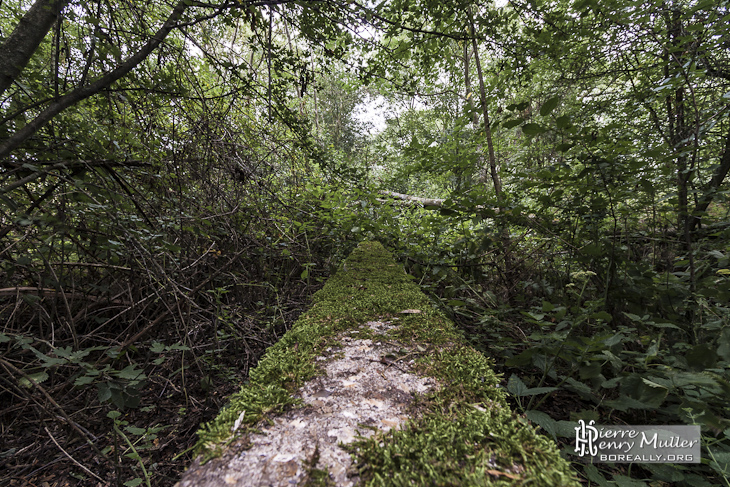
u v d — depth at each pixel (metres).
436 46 3.46
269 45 2.53
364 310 1.41
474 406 0.69
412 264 3.74
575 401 1.97
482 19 3.02
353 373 0.85
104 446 1.83
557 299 2.78
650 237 2.78
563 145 2.12
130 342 2.06
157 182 2.44
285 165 4.00
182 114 2.68
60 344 2.25
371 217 4.19
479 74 3.69
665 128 2.81
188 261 2.66
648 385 1.35
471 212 2.81
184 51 2.48
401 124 10.55
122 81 2.14
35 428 1.93
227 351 2.75
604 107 3.12
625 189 2.18
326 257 4.23
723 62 2.60
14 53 1.65
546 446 0.54
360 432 0.61
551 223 2.69
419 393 0.75
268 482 0.50
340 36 2.76
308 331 1.17
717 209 2.87
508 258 3.34
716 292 1.91
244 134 3.32
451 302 2.32
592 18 2.86
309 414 0.68
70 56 1.97
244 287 3.24
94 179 1.92
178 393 2.29
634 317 1.84
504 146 4.04
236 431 0.62
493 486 0.46
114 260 2.21
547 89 3.76
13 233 2.03
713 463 1.20
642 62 3.05
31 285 2.45
